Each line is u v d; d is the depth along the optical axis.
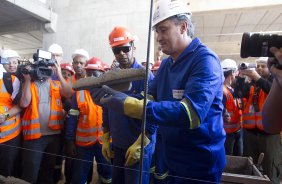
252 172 1.92
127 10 5.94
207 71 0.97
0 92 2.08
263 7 6.42
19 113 2.24
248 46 0.69
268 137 2.66
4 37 10.32
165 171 1.90
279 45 0.66
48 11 6.37
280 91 0.87
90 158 2.38
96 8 6.22
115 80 0.94
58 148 2.45
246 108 2.90
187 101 0.91
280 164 2.65
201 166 1.12
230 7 6.45
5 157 2.10
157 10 1.08
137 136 1.66
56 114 2.38
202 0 6.57
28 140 2.19
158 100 1.25
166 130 1.15
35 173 2.19
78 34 6.38
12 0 5.45
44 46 6.70
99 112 2.38
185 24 1.09
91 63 2.40
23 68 2.14
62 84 2.40
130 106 0.87
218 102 1.09
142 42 5.78
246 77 2.96
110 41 1.83
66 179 2.67
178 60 1.13
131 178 1.49
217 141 1.13
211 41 11.73
